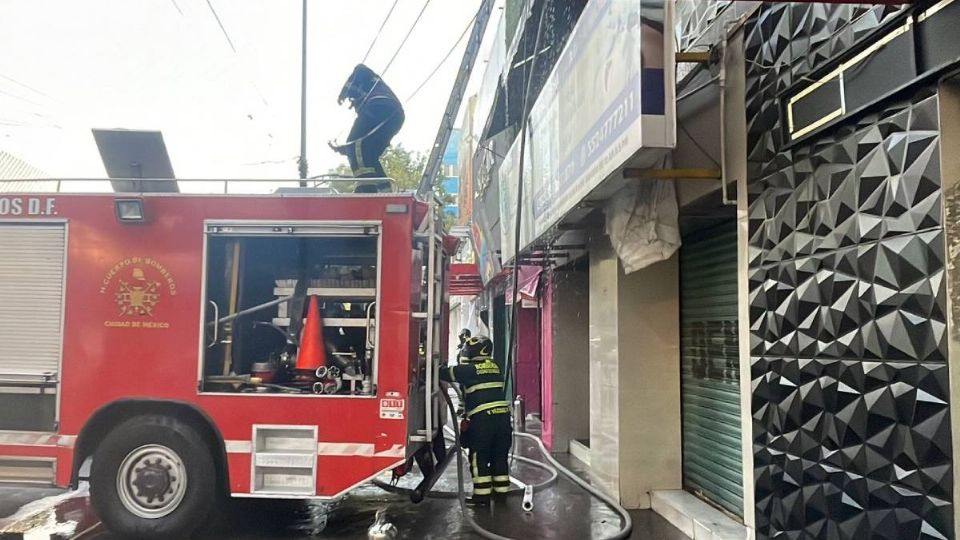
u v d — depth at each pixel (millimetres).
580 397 10555
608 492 7133
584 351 10625
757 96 4582
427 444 6723
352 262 6188
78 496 7340
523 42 8859
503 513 6676
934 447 3053
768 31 4461
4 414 5871
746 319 4727
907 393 3209
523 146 7734
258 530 6145
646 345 6898
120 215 5867
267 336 6234
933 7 3074
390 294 5809
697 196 5289
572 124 6105
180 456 5660
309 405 5703
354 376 5852
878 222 3414
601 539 5816
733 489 5719
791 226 4184
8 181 5965
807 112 4016
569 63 6258
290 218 5883
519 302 14109
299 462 5656
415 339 6070
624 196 5652
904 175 3250
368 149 7754
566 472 8133
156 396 5770
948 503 2979
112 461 5695
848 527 3623
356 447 5656
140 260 5895
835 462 3736
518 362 15289
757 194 4590
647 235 5527
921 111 3158
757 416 4574
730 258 5824
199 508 5629
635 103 4203
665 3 4152
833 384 3750
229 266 6023
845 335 3666
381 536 5832
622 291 6906
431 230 6031
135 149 6293
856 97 3574
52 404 5836
